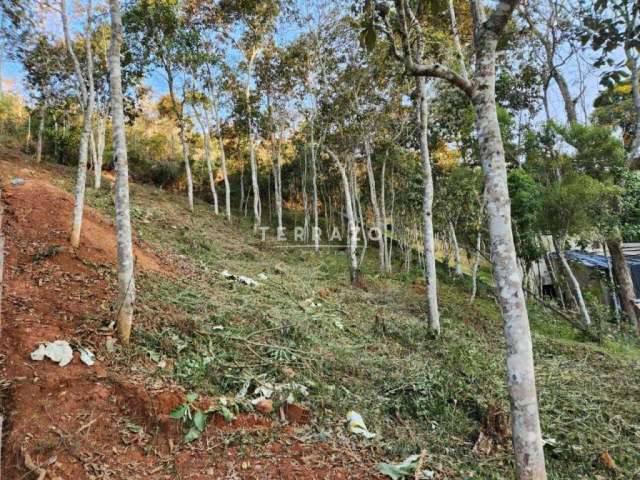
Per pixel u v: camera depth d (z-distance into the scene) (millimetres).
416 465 3611
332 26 14305
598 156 10859
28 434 3113
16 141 18547
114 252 6980
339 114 15688
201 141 26250
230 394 4273
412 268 16938
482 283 15508
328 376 5254
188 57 16172
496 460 4121
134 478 3076
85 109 7688
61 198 8180
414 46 7195
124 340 4434
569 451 4457
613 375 7133
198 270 8414
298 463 3518
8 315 4223
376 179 20312
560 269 14562
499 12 3195
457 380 5500
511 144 12922
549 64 12516
